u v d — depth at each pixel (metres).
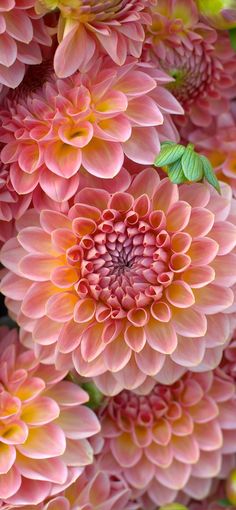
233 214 0.56
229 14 0.57
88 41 0.54
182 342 0.56
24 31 0.53
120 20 0.54
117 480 0.62
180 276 0.55
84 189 0.54
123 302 0.55
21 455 0.57
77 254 0.55
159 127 0.56
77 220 0.54
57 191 0.54
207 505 0.66
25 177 0.55
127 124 0.54
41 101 0.54
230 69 0.62
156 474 0.62
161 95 0.56
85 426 0.58
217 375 0.63
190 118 0.63
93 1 0.52
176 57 0.59
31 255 0.55
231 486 0.64
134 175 0.56
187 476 0.62
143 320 0.54
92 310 0.55
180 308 0.55
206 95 0.62
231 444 0.64
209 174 0.55
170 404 0.63
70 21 0.53
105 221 0.54
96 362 0.55
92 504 0.59
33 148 0.55
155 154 0.55
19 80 0.54
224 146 0.63
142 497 0.64
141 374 0.56
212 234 0.55
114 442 0.62
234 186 0.62
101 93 0.54
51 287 0.55
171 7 0.58
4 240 0.56
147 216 0.54
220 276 0.55
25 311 0.55
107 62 0.55
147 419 0.63
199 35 0.59
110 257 0.55
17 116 0.55
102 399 0.60
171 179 0.54
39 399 0.57
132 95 0.54
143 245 0.54
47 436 0.57
